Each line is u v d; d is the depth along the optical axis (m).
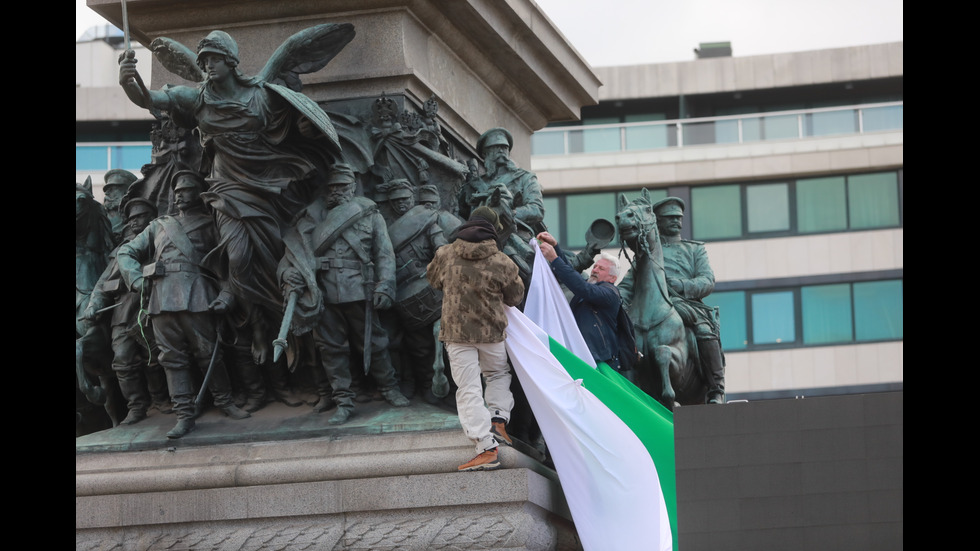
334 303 11.66
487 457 10.77
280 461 11.21
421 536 10.75
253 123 11.63
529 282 12.42
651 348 14.52
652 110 51.41
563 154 47.22
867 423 11.23
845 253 47.38
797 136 47.84
